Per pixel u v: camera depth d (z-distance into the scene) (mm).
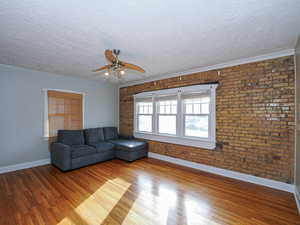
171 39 2090
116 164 3709
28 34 1951
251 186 2590
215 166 3148
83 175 3029
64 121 4039
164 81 4055
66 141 3713
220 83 3102
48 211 1917
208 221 1759
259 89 2668
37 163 3586
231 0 1359
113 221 1748
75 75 4047
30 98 3494
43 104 3676
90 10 1492
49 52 2529
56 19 1638
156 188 2518
